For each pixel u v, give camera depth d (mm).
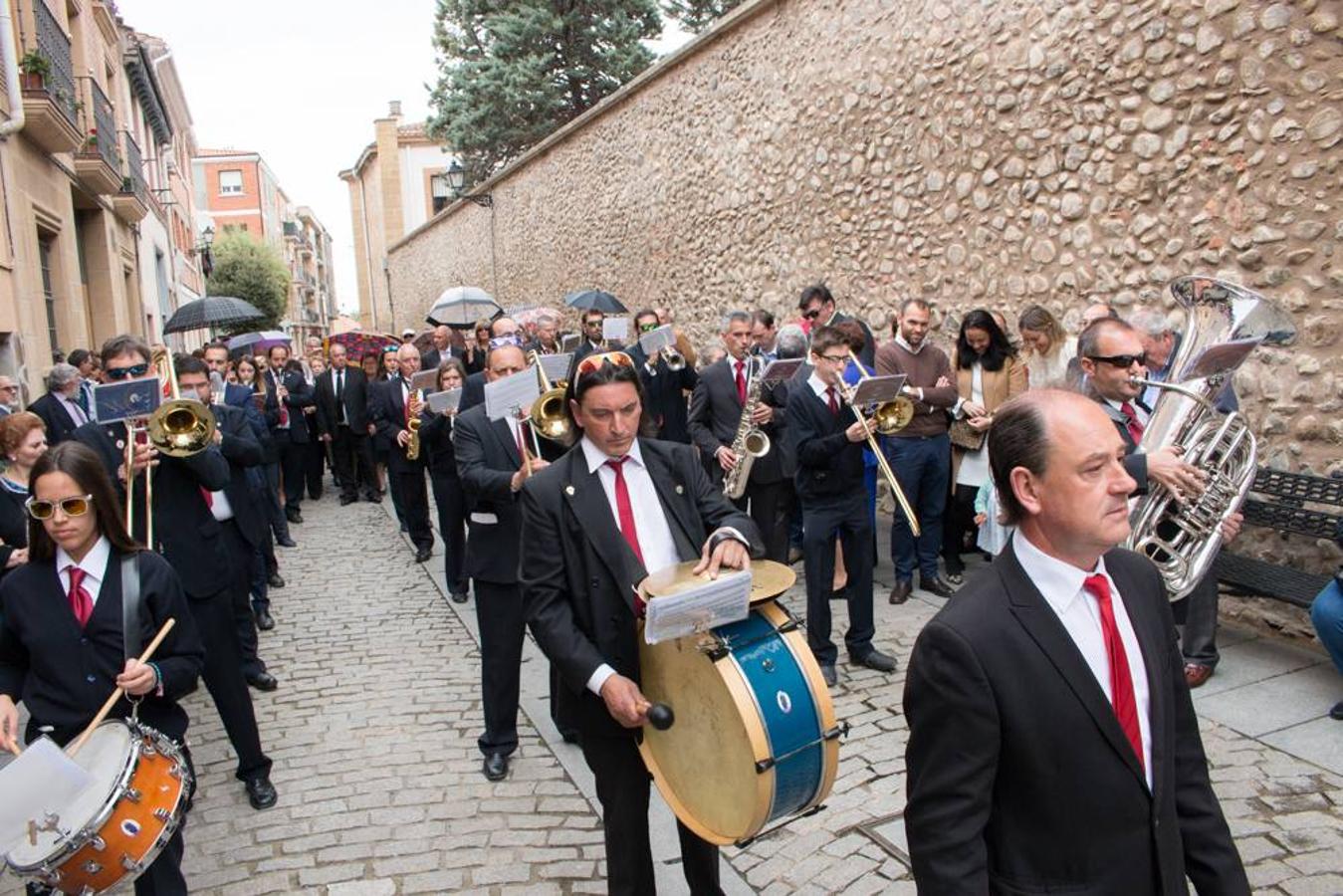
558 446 4332
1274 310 3402
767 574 2514
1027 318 5652
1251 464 3174
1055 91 6293
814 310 7199
